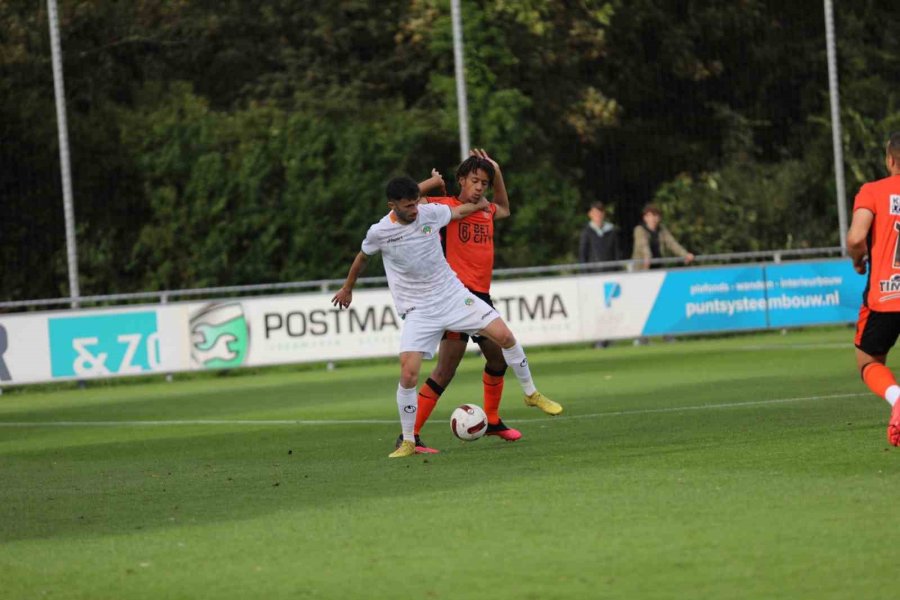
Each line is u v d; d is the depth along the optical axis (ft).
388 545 79.41
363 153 367.86
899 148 108.17
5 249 349.82
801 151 464.65
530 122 413.59
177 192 354.33
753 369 210.59
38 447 157.48
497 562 73.36
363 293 271.49
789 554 72.08
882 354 109.60
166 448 147.23
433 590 67.87
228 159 355.36
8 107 349.20
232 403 206.69
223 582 72.18
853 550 72.43
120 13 393.09
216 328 266.16
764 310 292.61
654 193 473.26
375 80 423.23
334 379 245.04
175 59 415.64
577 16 430.61
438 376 127.44
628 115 472.44
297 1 424.05
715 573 68.69
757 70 477.77
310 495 101.45
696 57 471.62
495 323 126.52
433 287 123.95
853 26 468.34
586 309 281.54
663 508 86.79
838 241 397.19
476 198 128.47
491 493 96.73
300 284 271.90
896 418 103.24
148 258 352.49
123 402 222.89
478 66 397.39
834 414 139.44
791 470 100.42
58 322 260.01
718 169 451.12
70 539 88.07
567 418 151.12
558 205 401.90
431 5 404.98
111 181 358.23
